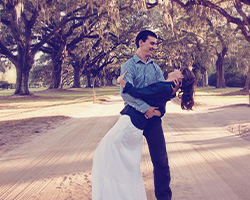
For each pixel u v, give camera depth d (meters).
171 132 8.45
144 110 2.80
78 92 44.59
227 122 10.38
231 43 37.97
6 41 43.03
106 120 11.57
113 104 20.62
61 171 4.71
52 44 45.31
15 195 3.69
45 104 21.83
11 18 31.12
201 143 6.83
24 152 6.13
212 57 43.50
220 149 6.16
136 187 2.78
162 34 43.69
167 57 46.59
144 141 7.16
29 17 34.84
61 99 28.42
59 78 48.03
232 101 20.61
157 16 34.19
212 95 29.83
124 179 2.73
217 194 3.63
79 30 43.66
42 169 4.86
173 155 5.68
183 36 39.25
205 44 40.31
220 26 37.03
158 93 2.83
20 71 35.19
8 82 89.88
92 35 41.84
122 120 2.80
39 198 3.56
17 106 20.52
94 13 31.81
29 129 9.30
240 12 19.45
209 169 4.70
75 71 57.00
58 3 31.45
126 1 29.19
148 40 3.00
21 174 4.61
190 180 4.17
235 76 60.03
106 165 2.70
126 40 47.47
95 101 22.89
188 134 8.10
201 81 67.00
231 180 4.16
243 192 3.69
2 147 6.65
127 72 2.96
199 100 22.09
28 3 31.41
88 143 7.00
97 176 2.68
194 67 52.19
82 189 3.84
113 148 2.73
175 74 3.05
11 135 8.19
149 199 3.43
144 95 2.78
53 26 41.09
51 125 10.27
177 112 14.31
